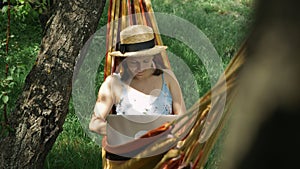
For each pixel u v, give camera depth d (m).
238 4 15.27
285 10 0.53
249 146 0.53
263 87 0.53
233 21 13.30
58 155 6.55
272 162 0.52
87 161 6.42
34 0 6.32
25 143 5.27
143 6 5.23
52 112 5.30
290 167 0.52
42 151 5.34
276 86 0.53
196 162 3.67
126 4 5.23
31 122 5.29
